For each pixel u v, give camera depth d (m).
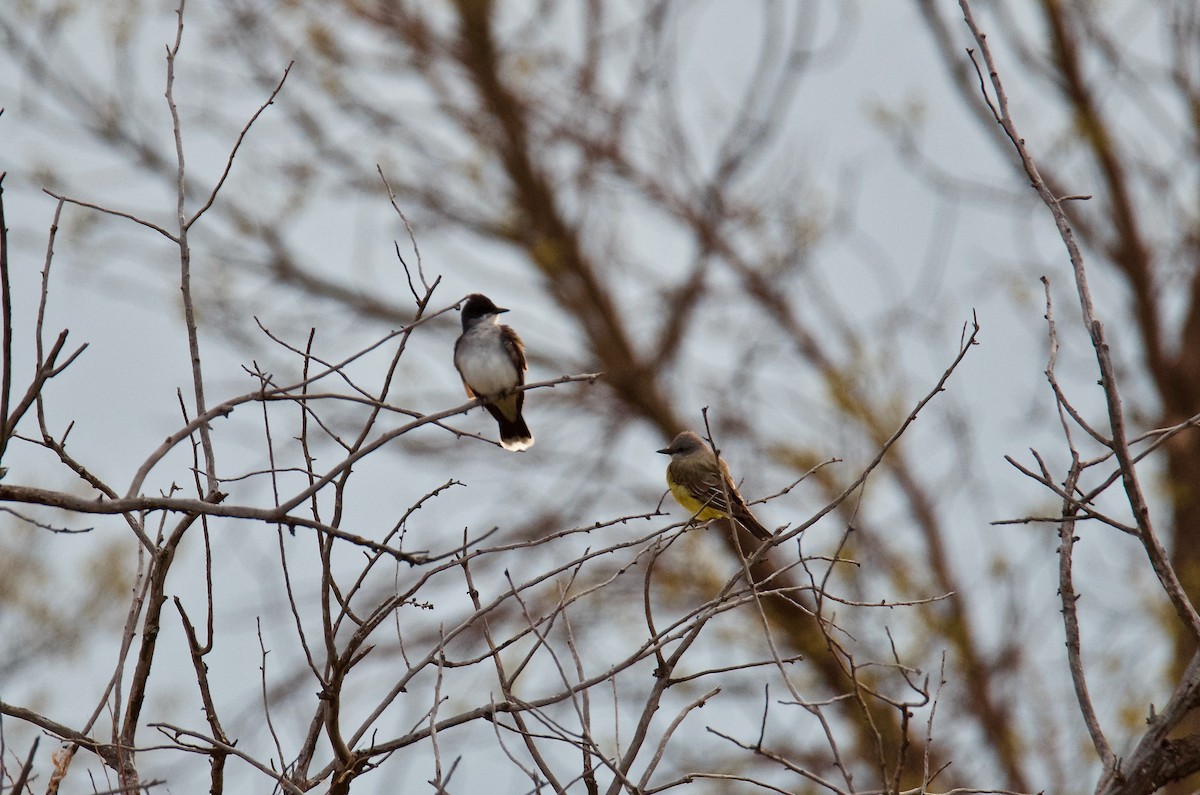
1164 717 5.36
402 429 5.48
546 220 19.31
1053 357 5.68
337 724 5.98
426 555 5.41
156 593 5.83
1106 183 16.61
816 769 15.27
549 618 5.68
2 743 5.04
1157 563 5.27
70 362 5.15
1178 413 17.08
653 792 5.43
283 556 5.88
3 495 4.93
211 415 5.33
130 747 5.66
